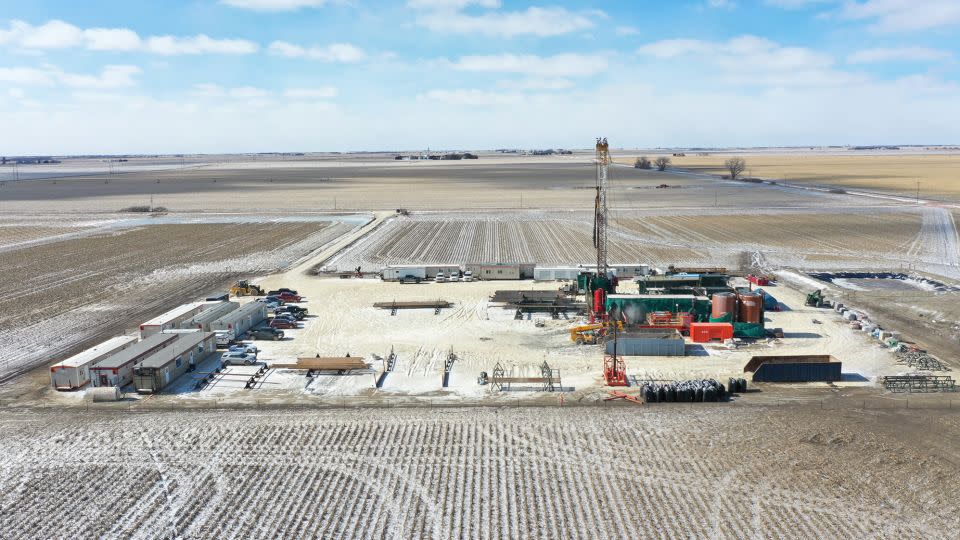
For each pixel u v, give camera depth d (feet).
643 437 139.13
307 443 137.59
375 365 184.55
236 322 210.18
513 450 133.80
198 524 108.99
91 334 215.92
